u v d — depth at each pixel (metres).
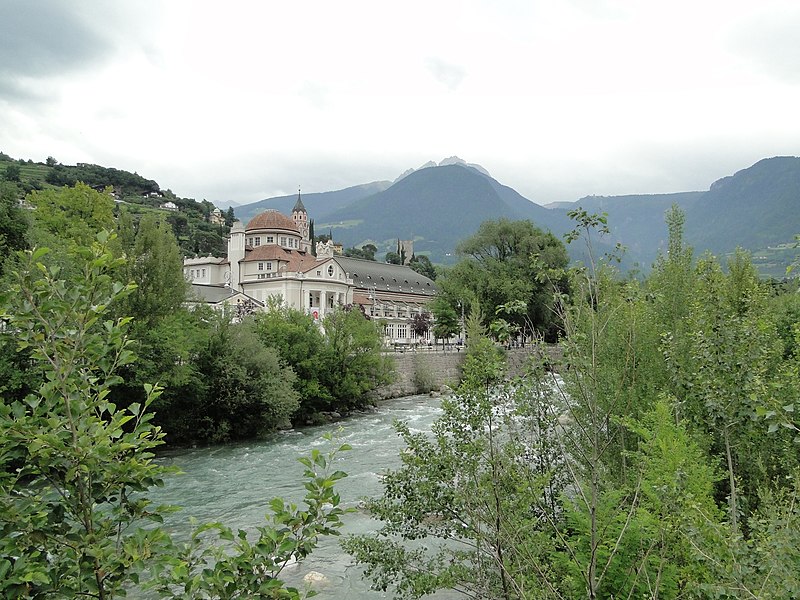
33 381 23.27
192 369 34.31
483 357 9.59
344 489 23.20
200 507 21.28
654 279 16.12
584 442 9.90
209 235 162.25
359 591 14.42
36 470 4.09
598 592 8.27
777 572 5.58
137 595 13.34
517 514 8.55
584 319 9.09
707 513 7.29
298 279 96.62
